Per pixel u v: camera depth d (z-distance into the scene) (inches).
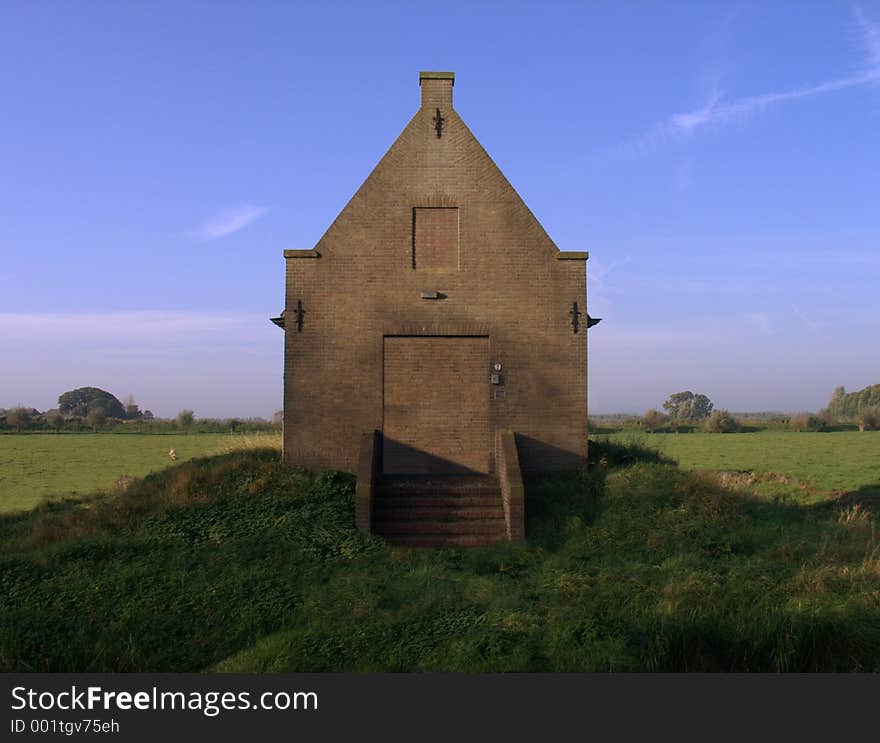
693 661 354.6
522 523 551.2
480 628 372.5
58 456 1498.5
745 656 358.9
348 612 398.6
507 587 438.3
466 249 664.4
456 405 658.2
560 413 658.8
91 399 4370.1
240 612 406.3
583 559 508.4
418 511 586.6
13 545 540.1
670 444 1905.8
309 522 544.4
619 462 698.2
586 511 589.6
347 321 657.6
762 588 417.7
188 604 413.4
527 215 668.7
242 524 538.9
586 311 664.4
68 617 395.2
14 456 1489.9
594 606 391.5
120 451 1624.0
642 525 557.3
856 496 880.9
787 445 1860.2
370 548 515.5
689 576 437.7
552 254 666.8
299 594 430.0
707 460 1455.5
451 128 674.2
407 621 383.6
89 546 494.0
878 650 359.9
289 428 649.0
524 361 660.1
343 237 662.5
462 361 661.3
